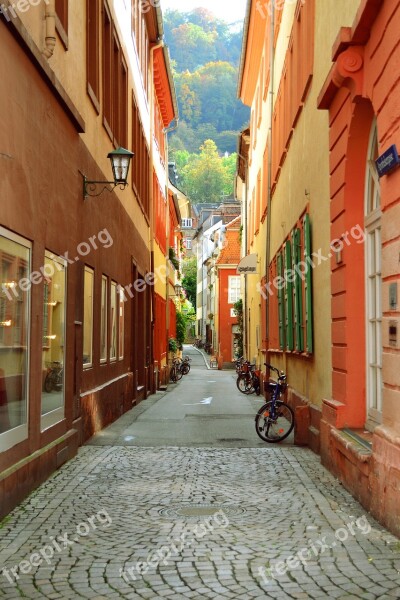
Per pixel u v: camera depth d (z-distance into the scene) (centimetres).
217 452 1131
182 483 880
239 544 608
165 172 3522
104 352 1476
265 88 2411
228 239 6400
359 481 761
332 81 849
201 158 12025
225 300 6228
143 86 2361
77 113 1029
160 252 3228
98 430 1352
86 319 1245
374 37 707
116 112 1661
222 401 2250
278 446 1201
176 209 4400
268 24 2278
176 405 2070
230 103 12656
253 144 3145
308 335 1180
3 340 730
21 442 793
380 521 667
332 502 766
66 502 771
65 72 1038
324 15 1063
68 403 1048
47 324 915
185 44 13038
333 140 945
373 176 850
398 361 623
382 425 682
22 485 775
